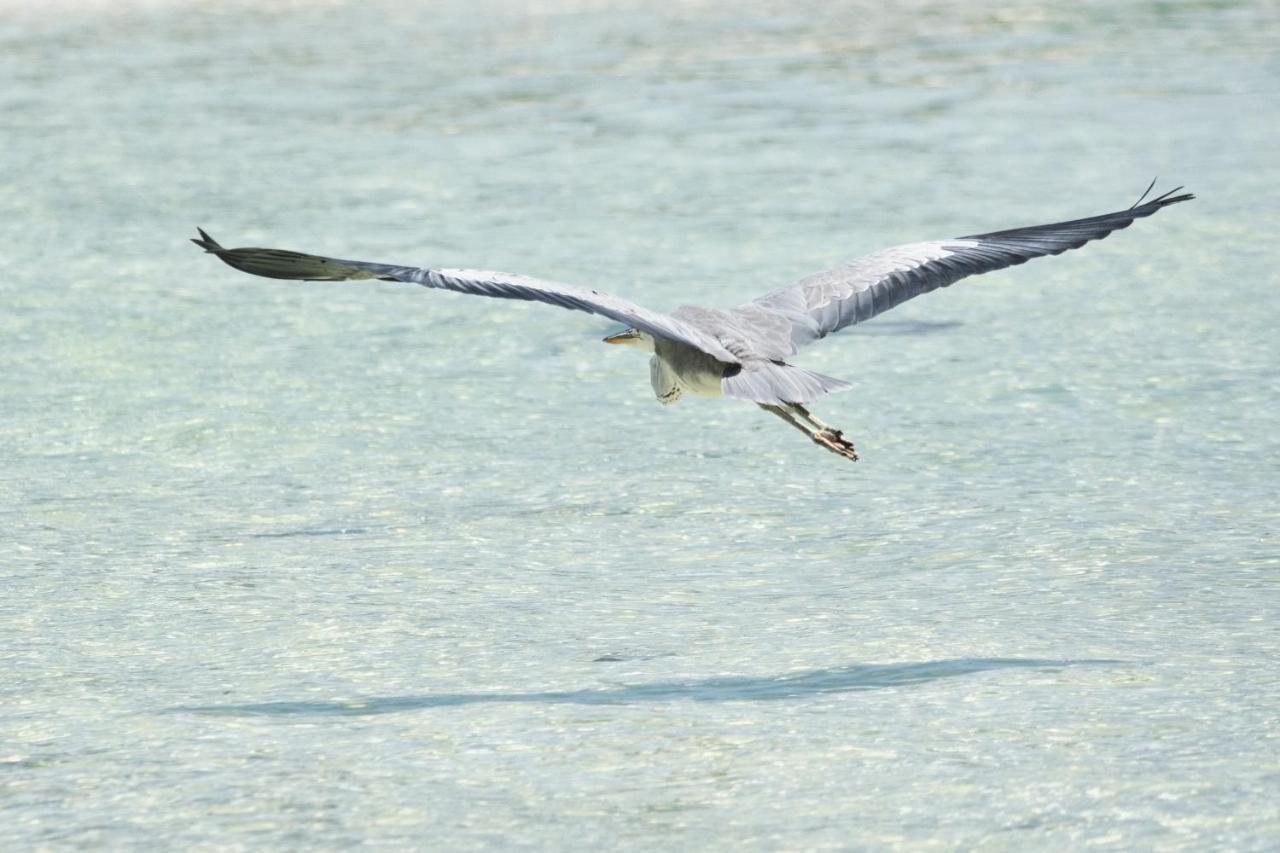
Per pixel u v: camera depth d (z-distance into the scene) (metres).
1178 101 33.09
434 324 19.16
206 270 21.42
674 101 33.56
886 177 26.50
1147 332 18.27
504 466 14.32
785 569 11.80
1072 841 7.54
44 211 24.69
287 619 10.91
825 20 45.06
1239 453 14.27
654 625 10.70
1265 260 21.30
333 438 15.09
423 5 47.88
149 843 7.73
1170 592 11.06
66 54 39.72
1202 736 8.63
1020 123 31.02
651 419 15.73
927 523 12.74
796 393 7.72
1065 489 13.46
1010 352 17.72
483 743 8.80
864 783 8.19
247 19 45.41
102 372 17.12
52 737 9.01
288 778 8.40
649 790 8.18
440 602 11.20
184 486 13.82
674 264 21.08
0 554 12.23
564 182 26.45
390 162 28.14
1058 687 9.39
